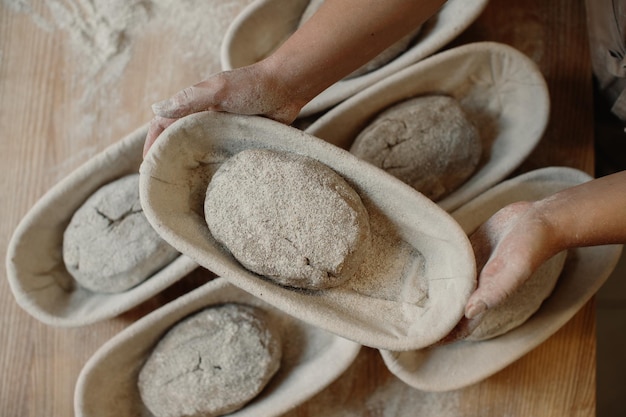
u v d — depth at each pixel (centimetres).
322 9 62
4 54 85
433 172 76
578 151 84
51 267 79
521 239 59
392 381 82
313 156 63
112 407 78
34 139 84
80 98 85
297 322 79
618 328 103
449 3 79
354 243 61
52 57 85
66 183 76
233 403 75
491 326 73
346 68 64
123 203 77
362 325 60
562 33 85
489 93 81
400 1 61
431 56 77
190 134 61
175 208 62
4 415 82
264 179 61
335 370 74
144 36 85
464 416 82
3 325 82
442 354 76
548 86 84
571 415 82
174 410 76
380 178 61
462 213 75
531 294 73
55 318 77
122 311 77
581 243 61
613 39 77
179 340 76
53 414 82
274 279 61
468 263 59
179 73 85
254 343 75
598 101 90
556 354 82
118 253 76
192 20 85
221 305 77
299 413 82
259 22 79
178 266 76
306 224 60
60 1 85
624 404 103
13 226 83
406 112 77
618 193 61
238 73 61
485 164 81
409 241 64
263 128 62
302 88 63
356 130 79
